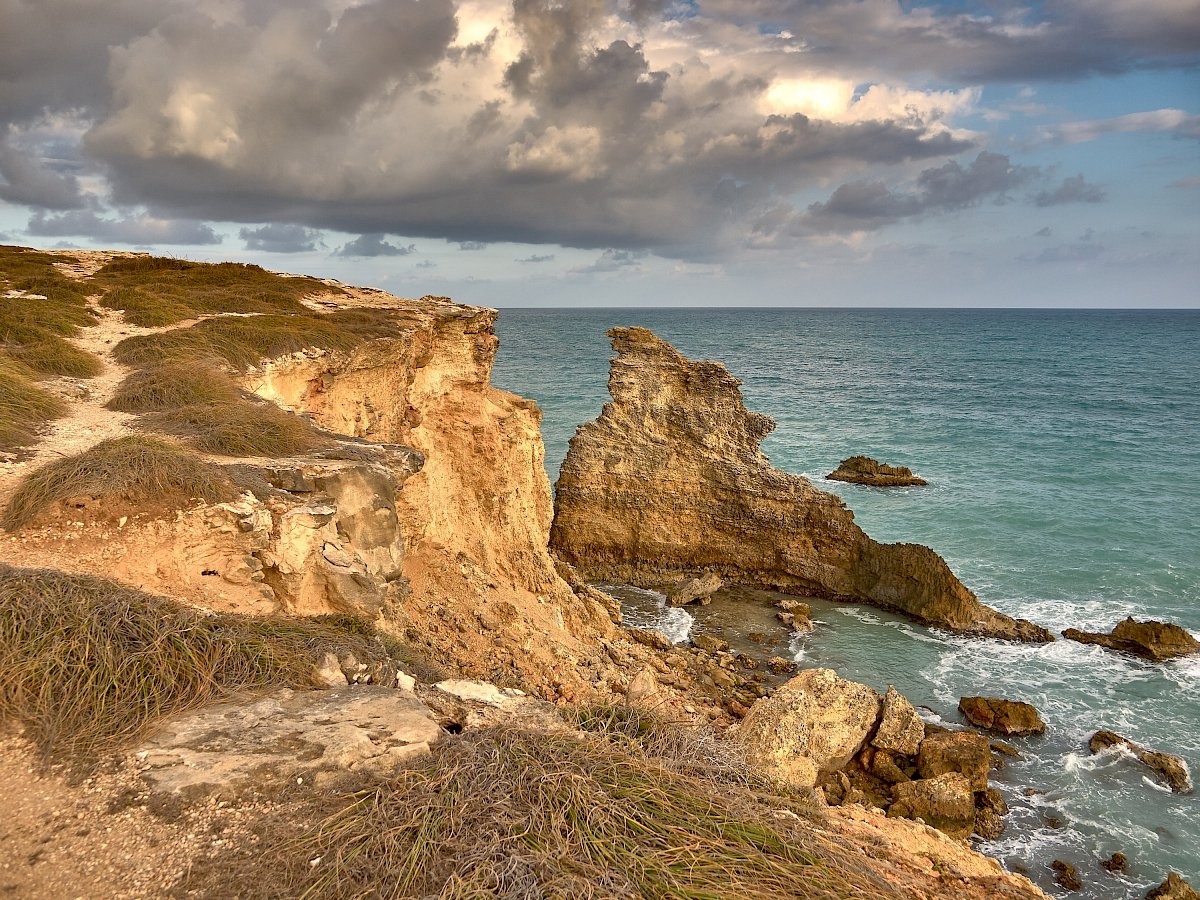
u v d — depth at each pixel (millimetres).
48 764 7027
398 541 15453
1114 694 29344
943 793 21391
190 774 7031
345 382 22656
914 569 37344
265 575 12156
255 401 17688
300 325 23078
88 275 33562
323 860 6180
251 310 27047
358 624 11797
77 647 8094
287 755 7418
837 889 6918
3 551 10336
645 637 31703
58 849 6191
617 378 42375
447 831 6625
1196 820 22297
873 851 9758
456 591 21766
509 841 6551
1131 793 23453
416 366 26031
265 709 8188
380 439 23312
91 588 9062
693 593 39406
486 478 27125
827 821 9500
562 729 9039
